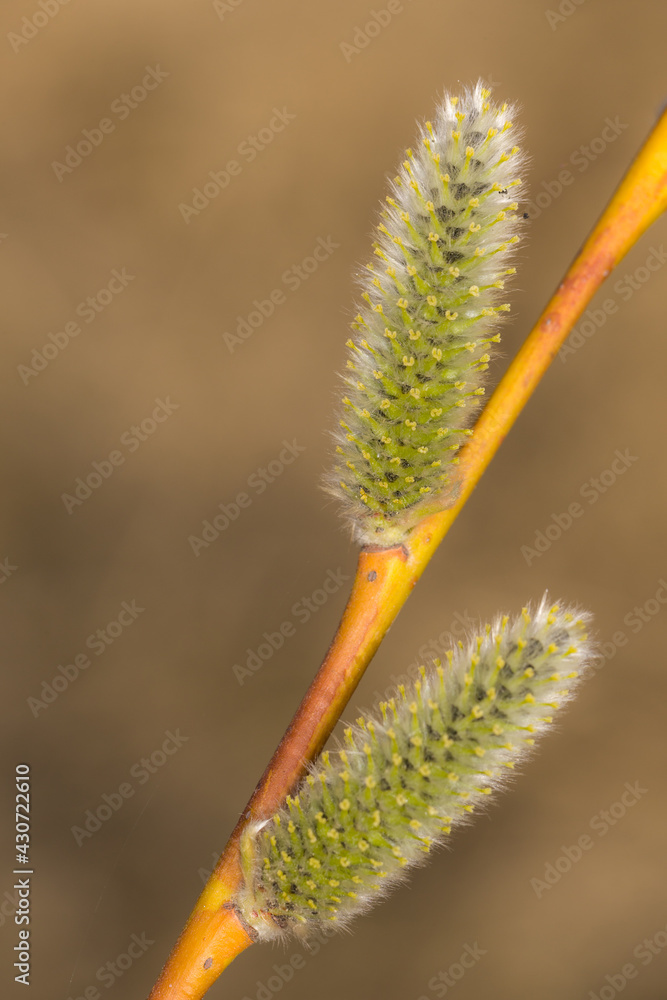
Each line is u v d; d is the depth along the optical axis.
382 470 0.34
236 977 0.63
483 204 0.34
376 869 0.33
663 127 0.33
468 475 0.34
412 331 0.34
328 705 0.34
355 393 0.34
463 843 0.67
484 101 0.34
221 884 0.33
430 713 0.33
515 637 0.33
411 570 0.34
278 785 0.33
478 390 0.34
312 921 0.33
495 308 0.34
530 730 0.33
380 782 0.33
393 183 0.34
